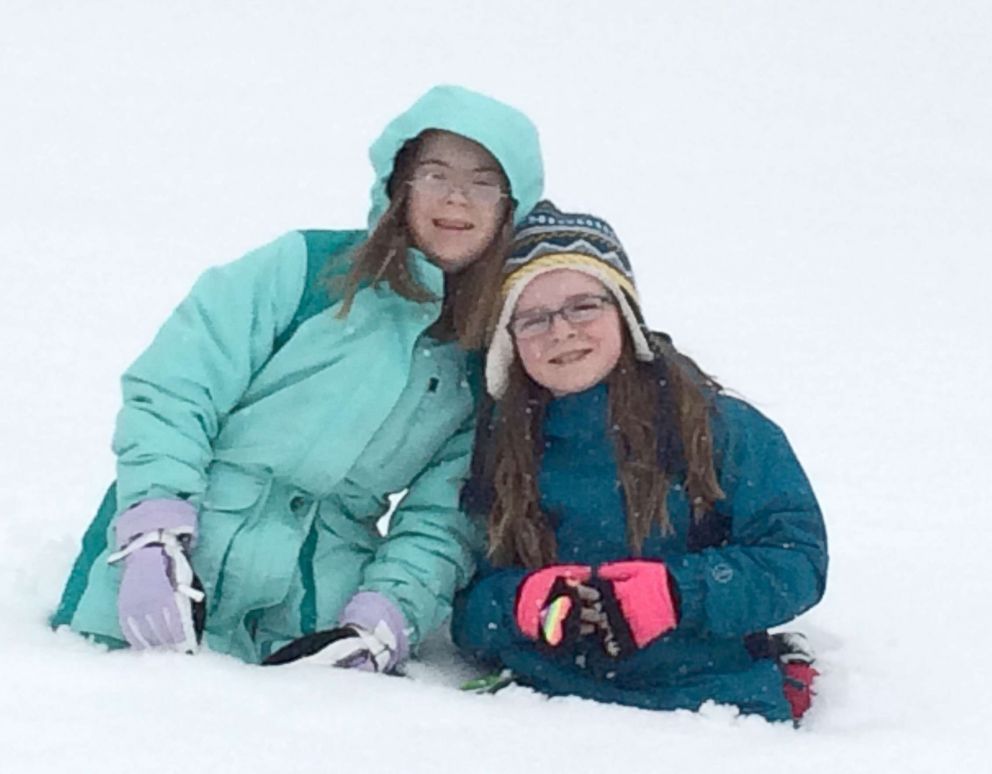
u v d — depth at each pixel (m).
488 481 3.40
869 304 11.45
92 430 6.36
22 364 7.76
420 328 3.41
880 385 8.18
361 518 3.55
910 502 5.62
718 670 3.29
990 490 5.84
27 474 5.52
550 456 3.38
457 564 3.44
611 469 3.34
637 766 2.51
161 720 2.46
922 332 10.08
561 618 3.14
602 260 3.30
